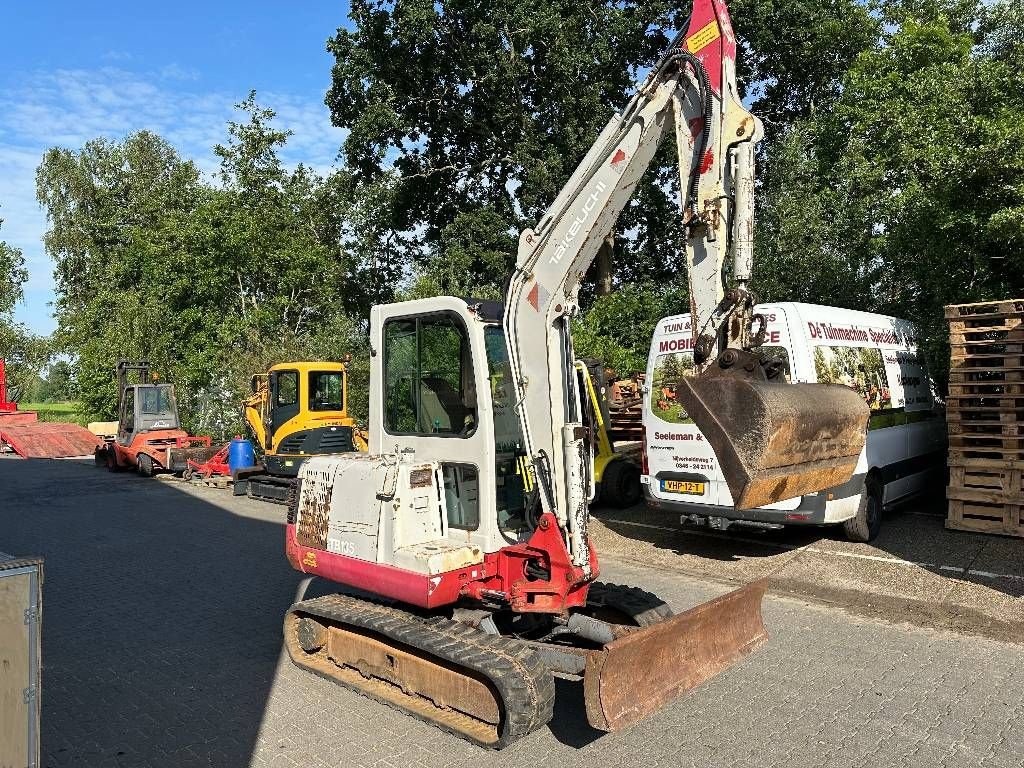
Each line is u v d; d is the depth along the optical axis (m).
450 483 5.38
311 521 5.79
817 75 21.75
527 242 4.96
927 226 10.81
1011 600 6.73
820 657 5.84
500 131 23.84
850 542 8.94
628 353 16.83
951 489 9.09
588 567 4.98
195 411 24.58
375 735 4.71
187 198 30.66
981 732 4.58
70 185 40.69
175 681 5.66
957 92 10.66
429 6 21.58
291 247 25.56
